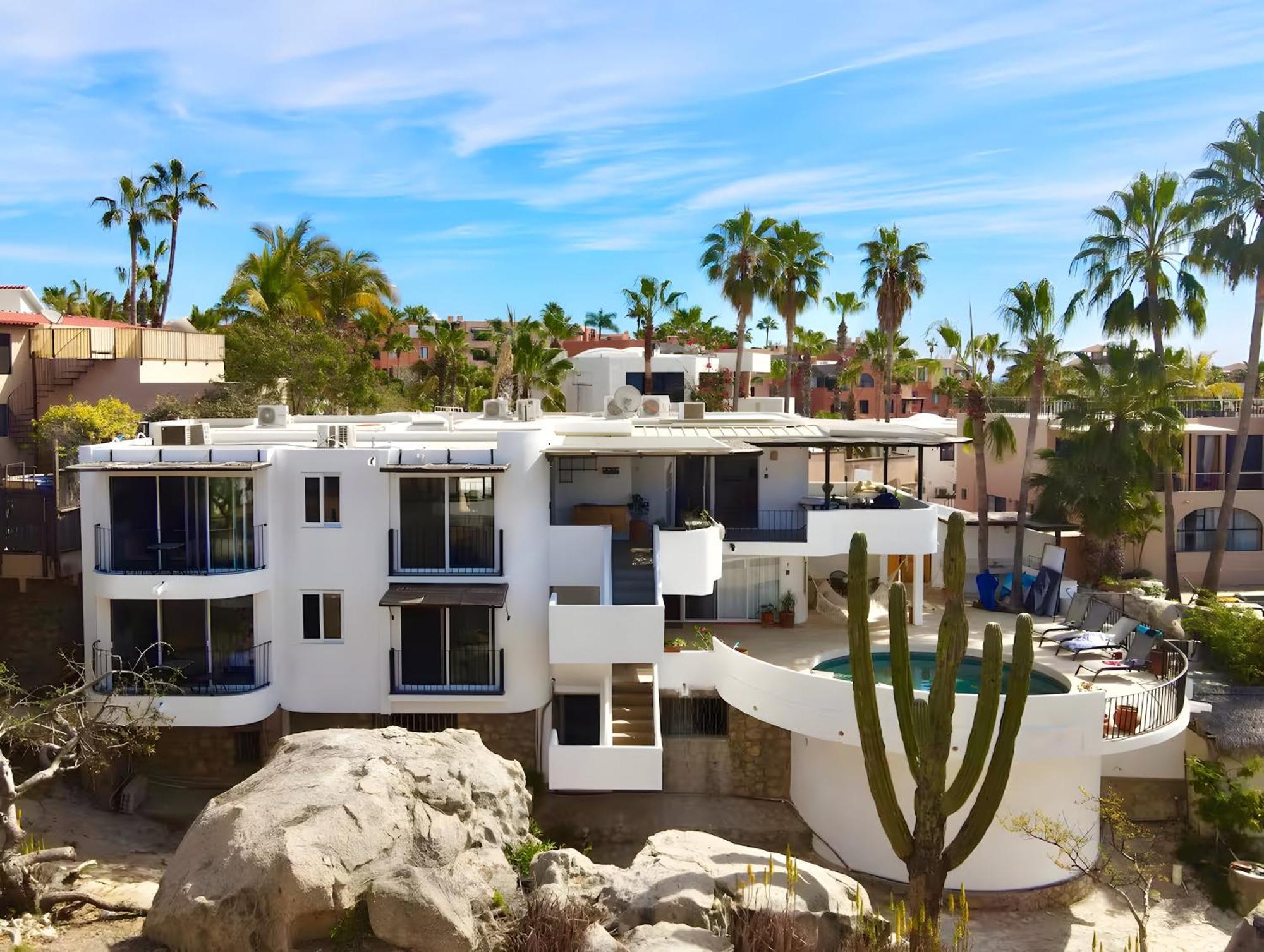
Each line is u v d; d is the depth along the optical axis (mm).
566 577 23797
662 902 12883
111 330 39625
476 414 33656
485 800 15234
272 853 11906
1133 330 37938
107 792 21875
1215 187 35375
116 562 22109
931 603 31656
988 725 14047
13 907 13375
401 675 22891
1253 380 35781
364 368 48469
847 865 21328
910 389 87688
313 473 22625
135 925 13422
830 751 21578
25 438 37969
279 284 48438
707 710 23688
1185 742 24016
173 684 20141
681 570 23703
